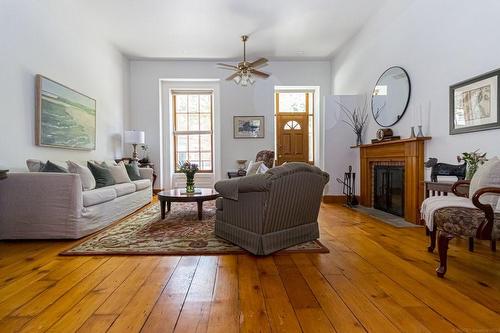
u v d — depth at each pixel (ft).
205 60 21.75
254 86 22.04
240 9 14.46
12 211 9.48
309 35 17.65
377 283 6.31
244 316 4.99
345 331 4.56
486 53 8.69
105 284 6.26
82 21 15.24
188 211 14.87
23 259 7.82
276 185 7.66
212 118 23.07
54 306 5.32
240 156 22.22
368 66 16.08
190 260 7.74
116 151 19.66
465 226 6.20
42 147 12.30
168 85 22.41
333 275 6.75
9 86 10.49
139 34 17.39
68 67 14.10
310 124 22.98
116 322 4.82
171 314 5.06
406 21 12.63
